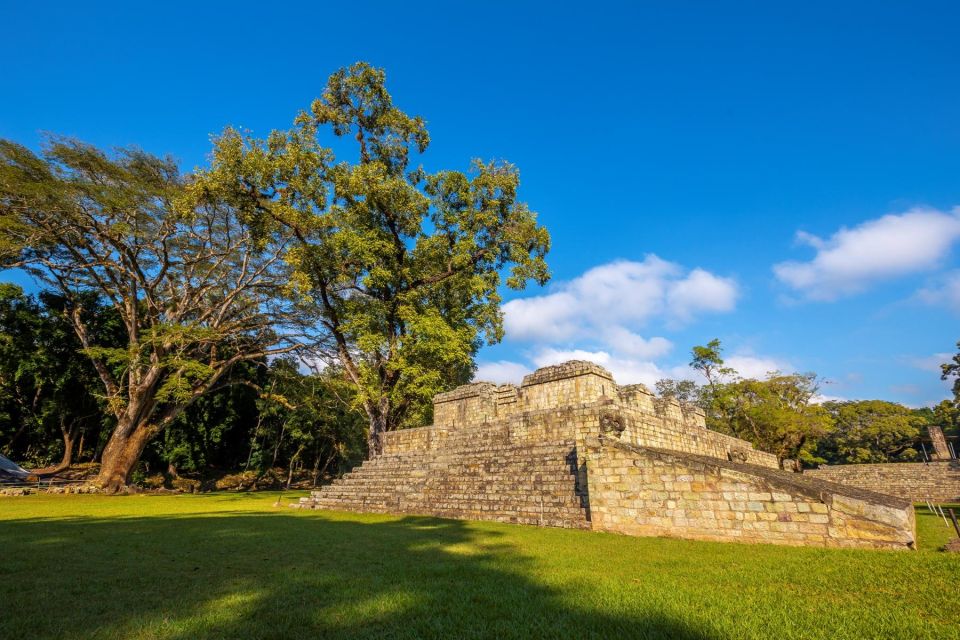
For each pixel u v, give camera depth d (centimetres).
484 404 2156
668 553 765
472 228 2481
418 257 2517
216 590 528
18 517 1320
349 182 2255
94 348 2633
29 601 477
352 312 2403
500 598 492
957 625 407
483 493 1414
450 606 466
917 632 393
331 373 3328
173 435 3722
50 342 3412
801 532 836
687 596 498
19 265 2528
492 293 2644
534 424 1667
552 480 1311
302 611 449
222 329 2866
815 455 5006
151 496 2461
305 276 2256
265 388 4062
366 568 654
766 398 3594
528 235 2491
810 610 451
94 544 838
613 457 1057
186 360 2633
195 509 1709
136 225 2638
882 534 784
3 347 3231
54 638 378
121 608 459
